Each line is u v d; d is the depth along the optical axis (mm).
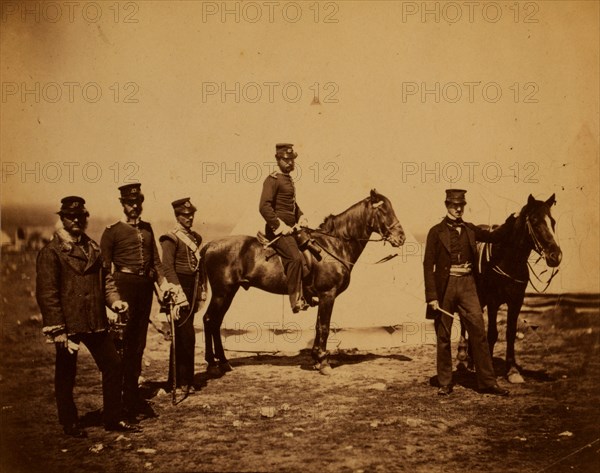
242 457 4578
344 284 5727
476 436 4883
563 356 5770
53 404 5340
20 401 5367
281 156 5594
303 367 5816
